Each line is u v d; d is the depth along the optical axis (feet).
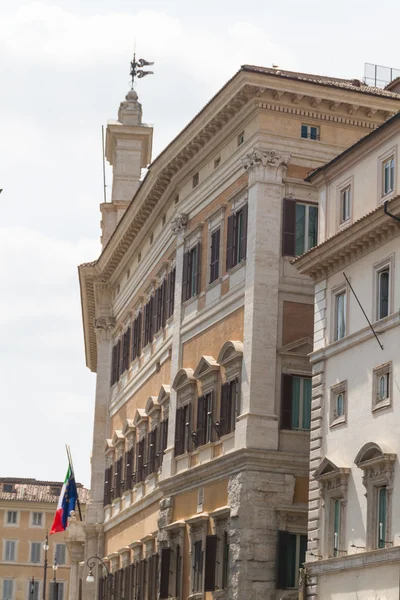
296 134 182.50
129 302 265.95
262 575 169.48
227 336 186.60
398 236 145.38
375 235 148.66
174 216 217.15
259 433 172.86
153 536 216.13
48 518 529.04
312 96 181.06
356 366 152.35
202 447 191.01
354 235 151.64
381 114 184.65
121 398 269.85
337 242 155.43
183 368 202.49
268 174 180.14
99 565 273.54
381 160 151.84
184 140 203.10
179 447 202.28
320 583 153.48
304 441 174.81
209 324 195.21
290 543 171.42
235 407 179.32
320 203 166.30
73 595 325.21
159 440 221.46
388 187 150.20
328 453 156.66
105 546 274.77
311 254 161.89
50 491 535.60
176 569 198.08
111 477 269.03
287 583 169.68
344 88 181.37
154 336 234.99
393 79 217.15
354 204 157.89
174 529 198.80
